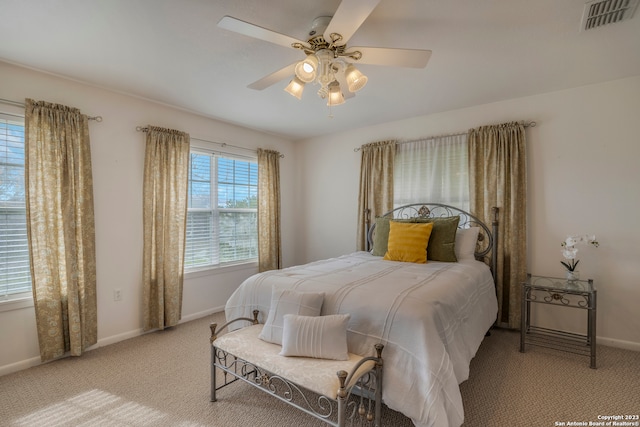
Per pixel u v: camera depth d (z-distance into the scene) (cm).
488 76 254
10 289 230
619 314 261
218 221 373
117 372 226
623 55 220
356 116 359
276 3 164
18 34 190
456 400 140
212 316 353
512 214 294
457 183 335
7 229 229
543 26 184
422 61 178
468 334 191
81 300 251
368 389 161
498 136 307
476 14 173
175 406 186
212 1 162
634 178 255
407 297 170
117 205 282
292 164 473
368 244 386
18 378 216
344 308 176
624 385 204
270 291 212
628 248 257
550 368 229
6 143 229
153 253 303
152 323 302
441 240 292
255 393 200
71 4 162
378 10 169
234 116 356
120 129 285
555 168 286
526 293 258
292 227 473
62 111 244
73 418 175
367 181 390
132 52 214
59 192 241
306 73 164
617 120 262
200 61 227
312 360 156
